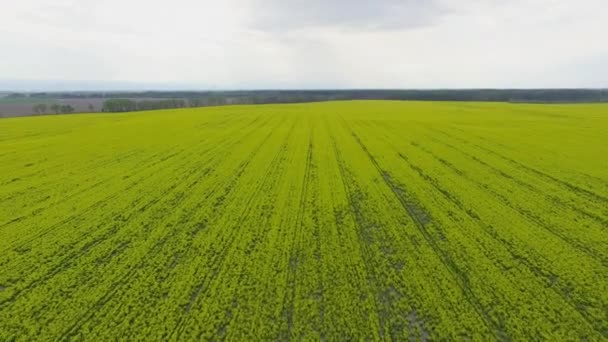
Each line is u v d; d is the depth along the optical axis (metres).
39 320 10.69
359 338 9.77
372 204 19.52
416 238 15.49
